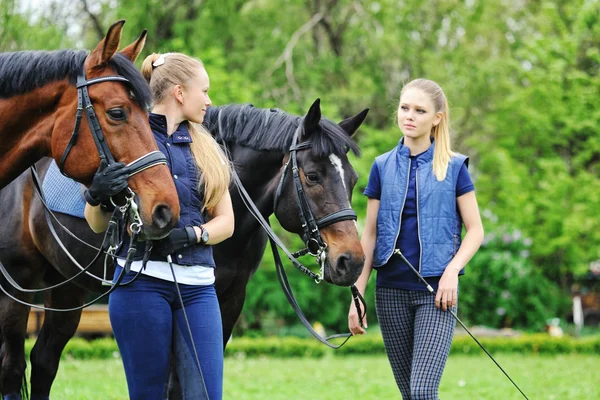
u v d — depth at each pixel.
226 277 8.53
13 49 26.61
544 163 35.19
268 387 16.17
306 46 38.69
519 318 33.84
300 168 7.98
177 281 6.18
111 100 5.94
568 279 39.09
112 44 6.03
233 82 31.31
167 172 5.96
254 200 8.59
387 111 38.03
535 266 36.50
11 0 26.34
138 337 6.06
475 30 39.38
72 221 8.96
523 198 35.12
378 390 15.79
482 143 38.22
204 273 6.34
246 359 24.84
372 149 32.81
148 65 6.96
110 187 5.82
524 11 41.12
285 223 8.20
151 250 6.14
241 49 38.00
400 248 7.66
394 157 7.90
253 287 32.91
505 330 32.41
